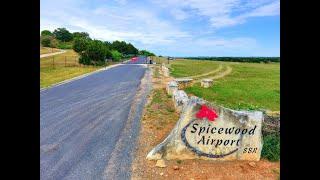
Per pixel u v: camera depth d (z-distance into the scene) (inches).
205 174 288.2
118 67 1724.9
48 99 665.0
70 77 1141.1
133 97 676.1
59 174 282.2
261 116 327.0
